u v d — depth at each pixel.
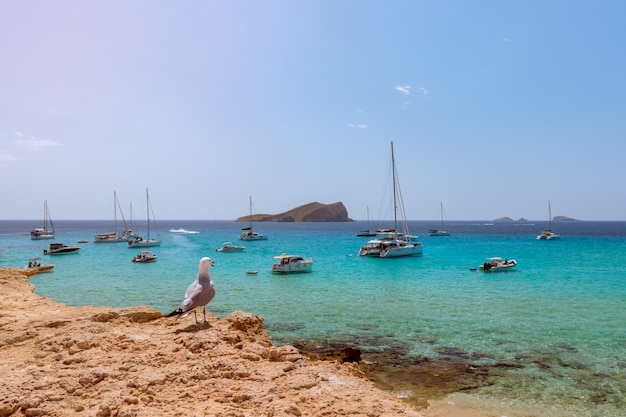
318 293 30.17
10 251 74.44
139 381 6.05
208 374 6.49
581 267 45.19
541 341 17.56
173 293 30.48
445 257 59.00
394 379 13.45
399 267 47.28
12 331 9.02
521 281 35.62
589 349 16.48
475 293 29.73
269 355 7.75
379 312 23.36
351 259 57.09
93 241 103.31
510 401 11.84
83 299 28.30
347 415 5.48
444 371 14.15
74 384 5.97
